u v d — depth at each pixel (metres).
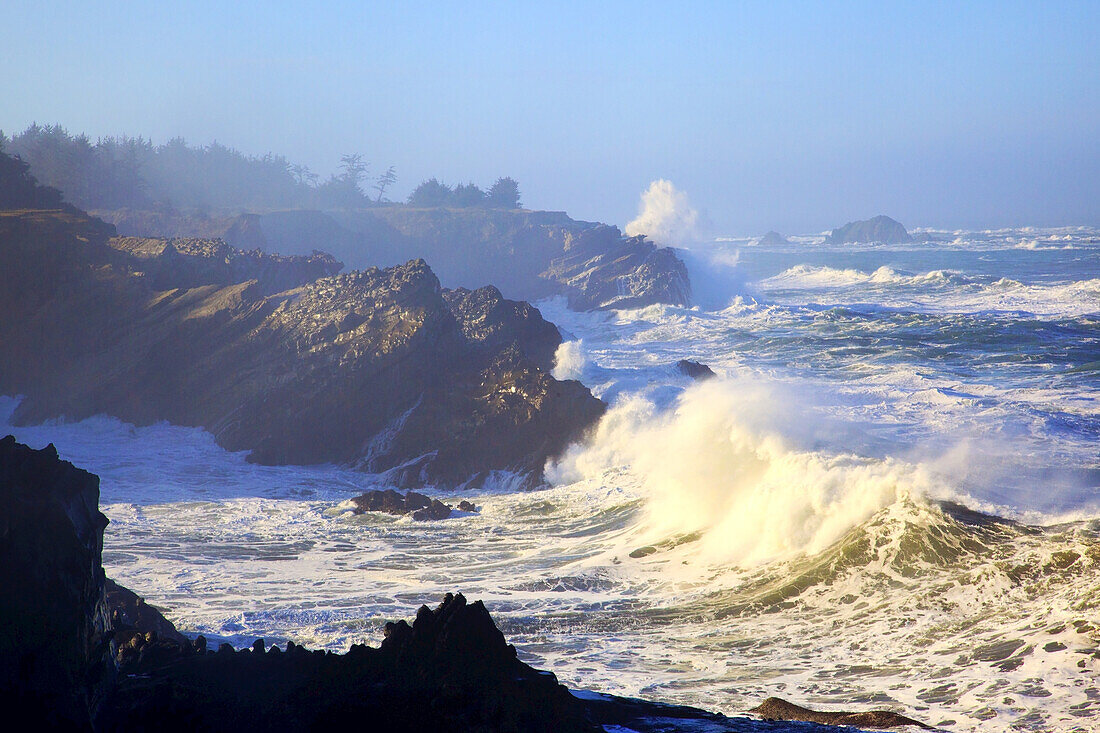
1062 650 65.81
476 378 172.62
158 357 190.75
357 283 193.62
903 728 51.56
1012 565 80.94
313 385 175.00
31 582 32.06
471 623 38.19
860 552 90.81
